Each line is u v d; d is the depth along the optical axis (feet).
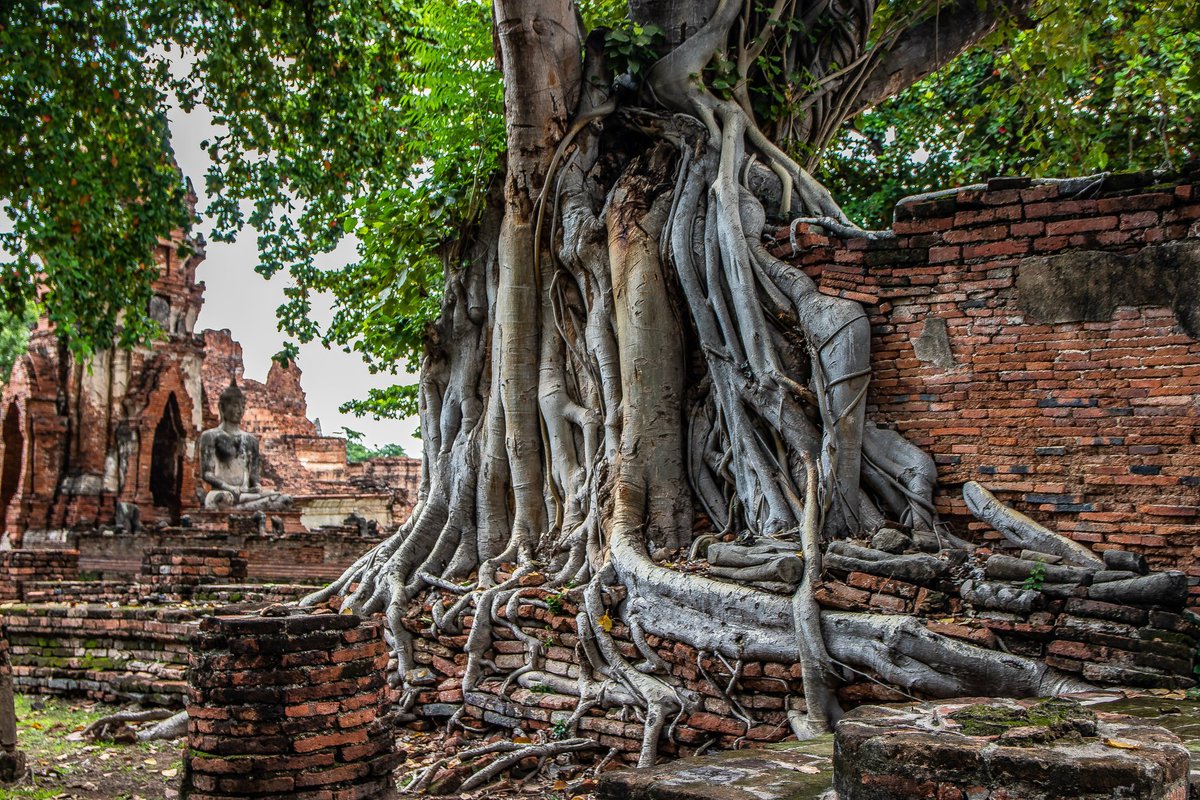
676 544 36.65
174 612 42.22
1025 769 13.08
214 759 25.08
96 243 54.03
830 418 33.53
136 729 37.04
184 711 39.04
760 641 30.22
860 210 60.29
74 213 52.39
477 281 45.39
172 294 101.14
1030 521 31.14
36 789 28.71
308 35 51.44
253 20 50.72
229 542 66.13
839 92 46.52
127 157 53.47
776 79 44.32
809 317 34.45
